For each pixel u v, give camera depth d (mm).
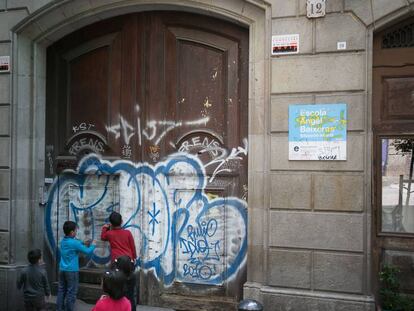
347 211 5367
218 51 6293
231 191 6168
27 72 6879
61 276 6098
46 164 7059
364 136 5336
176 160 6387
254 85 5840
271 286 5617
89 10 6562
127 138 6629
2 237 6727
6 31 6785
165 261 6410
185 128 6379
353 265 5336
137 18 6609
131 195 6574
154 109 6504
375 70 5574
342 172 5395
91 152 6836
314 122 5492
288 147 5582
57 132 7043
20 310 6660
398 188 5500
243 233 6090
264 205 5699
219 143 6230
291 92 5582
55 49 7082
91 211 6844
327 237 5422
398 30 5527
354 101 5375
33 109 6879
